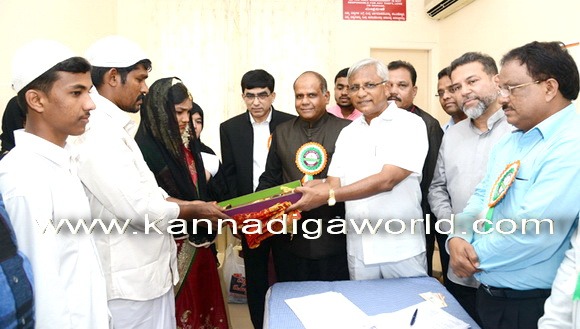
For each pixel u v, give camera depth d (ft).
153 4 12.84
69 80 3.32
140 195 4.34
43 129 3.41
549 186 3.38
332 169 6.05
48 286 3.07
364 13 13.37
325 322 4.13
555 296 3.27
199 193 6.28
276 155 7.34
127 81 4.71
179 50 13.04
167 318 4.98
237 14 13.15
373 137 5.62
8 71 7.93
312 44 13.14
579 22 7.27
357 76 5.52
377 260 5.50
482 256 3.78
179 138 5.72
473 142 5.97
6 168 3.14
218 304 6.34
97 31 11.12
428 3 12.89
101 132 4.22
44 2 8.86
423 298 4.67
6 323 2.53
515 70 3.60
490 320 4.00
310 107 6.75
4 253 2.64
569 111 3.59
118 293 4.31
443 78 8.04
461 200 5.99
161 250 4.71
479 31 11.07
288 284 5.17
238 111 13.37
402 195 5.62
